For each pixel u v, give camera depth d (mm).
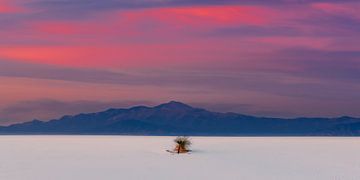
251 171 40000
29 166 42156
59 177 35531
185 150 59375
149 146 73250
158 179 34906
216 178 35656
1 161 46062
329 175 37500
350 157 53906
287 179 35375
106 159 49812
